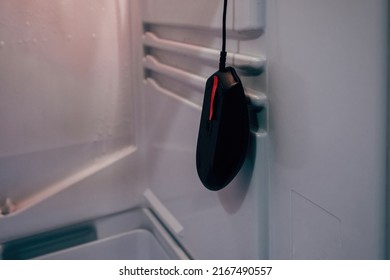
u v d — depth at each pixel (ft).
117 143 3.75
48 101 3.42
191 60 2.87
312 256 2.02
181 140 3.07
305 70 1.92
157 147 3.52
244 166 2.35
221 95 2.15
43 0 3.26
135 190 3.86
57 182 3.59
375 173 1.64
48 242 3.66
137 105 3.71
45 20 3.29
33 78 3.33
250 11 2.12
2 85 3.26
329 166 1.85
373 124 1.62
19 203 3.51
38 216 3.53
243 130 2.16
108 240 3.80
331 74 1.78
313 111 1.90
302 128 1.98
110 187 3.75
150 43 3.37
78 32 3.41
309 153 1.96
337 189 1.83
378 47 1.57
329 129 1.83
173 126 3.18
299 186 2.05
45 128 3.45
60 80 3.42
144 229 3.92
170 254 3.44
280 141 2.14
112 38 3.53
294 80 1.99
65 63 3.41
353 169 1.73
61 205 3.59
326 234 1.92
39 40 3.30
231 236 2.57
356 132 1.70
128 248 3.88
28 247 3.59
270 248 2.33
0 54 3.21
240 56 2.27
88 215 3.71
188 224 3.12
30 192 3.52
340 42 1.72
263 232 2.31
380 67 1.57
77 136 3.57
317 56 1.84
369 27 1.59
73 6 3.36
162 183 3.51
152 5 3.27
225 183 2.28
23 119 3.37
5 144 3.35
